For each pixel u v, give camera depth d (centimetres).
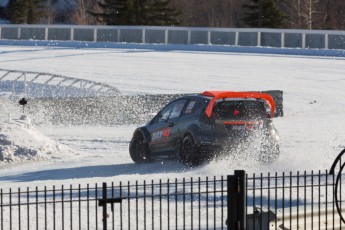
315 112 6475
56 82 8781
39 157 4047
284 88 8006
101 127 5766
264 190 2675
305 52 10944
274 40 11612
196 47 11606
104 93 7856
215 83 8412
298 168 3325
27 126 4225
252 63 9981
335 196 2078
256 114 3381
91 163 3838
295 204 2445
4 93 8231
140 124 5925
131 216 2358
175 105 3562
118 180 2969
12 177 3406
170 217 2348
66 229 2184
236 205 1914
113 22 17988
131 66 9869
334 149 4153
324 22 19588
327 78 8669
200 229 2177
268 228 1945
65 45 12262
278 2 17988
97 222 2205
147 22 18062
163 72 9306
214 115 3331
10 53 11288
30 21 19500
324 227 2100
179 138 3438
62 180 3028
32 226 2220
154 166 3569
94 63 10194
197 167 3338
